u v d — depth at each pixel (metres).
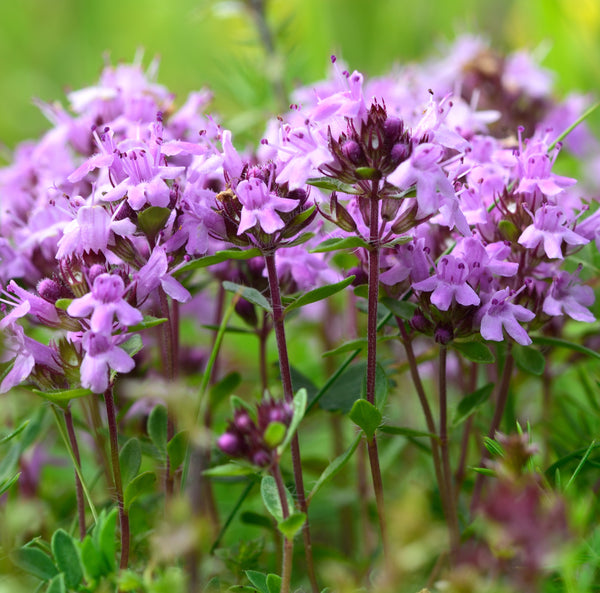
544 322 0.25
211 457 0.25
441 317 0.24
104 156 0.24
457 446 0.28
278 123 0.25
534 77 0.31
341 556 0.26
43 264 0.26
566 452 0.26
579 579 0.23
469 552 0.23
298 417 0.23
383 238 0.24
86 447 0.28
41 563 0.23
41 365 0.24
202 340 0.31
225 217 0.24
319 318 0.29
